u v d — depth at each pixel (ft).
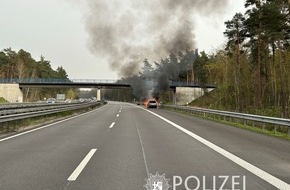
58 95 330.75
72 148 34.32
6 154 30.48
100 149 33.71
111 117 92.22
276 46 161.07
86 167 24.66
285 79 150.51
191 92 245.24
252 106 168.04
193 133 50.60
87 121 75.41
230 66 185.57
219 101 188.03
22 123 60.18
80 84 269.64
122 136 45.75
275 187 19.44
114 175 22.06
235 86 176.45
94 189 18.66
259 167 25.12
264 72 172.96
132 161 27.09
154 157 29.07
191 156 29.78
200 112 110.73
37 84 267.18
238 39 158.30
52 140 40.98
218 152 32.30
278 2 121.08
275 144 39.06
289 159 28.71
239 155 30.63
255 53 153.89
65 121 75.05
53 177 21.48
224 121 79.82
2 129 51.47
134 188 18.85
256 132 54.70
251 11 133.49
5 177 21.48
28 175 22.03
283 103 130.82
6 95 261.85
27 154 30.50
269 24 122.52
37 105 74.59
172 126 63.26
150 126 62.85
